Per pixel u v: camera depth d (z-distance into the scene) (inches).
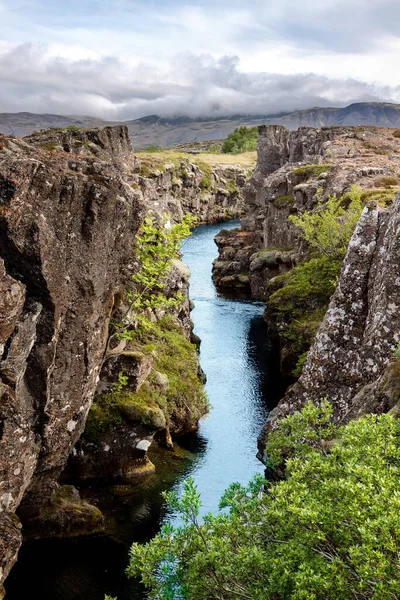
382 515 450.3
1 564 695.1
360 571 430.0
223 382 1790.1
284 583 487.8
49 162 831.1
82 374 911.7
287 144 4608.8
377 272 1117.7
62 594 902.4
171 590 570.9
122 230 967.6
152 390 1314.0
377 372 1063.0
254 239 3191.4
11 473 711.1
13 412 694.5
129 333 1198.9
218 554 525.7
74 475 1143.6
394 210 1115.3
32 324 745.6
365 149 3422.7
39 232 718.5
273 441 679.7
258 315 2511.1
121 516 1093.8
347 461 541.3
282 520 522.0
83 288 858.8
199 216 5649.6
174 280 1710.1
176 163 5393.7
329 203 1974.7
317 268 1870.1
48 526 993.5
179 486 1197.7
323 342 1155.9
